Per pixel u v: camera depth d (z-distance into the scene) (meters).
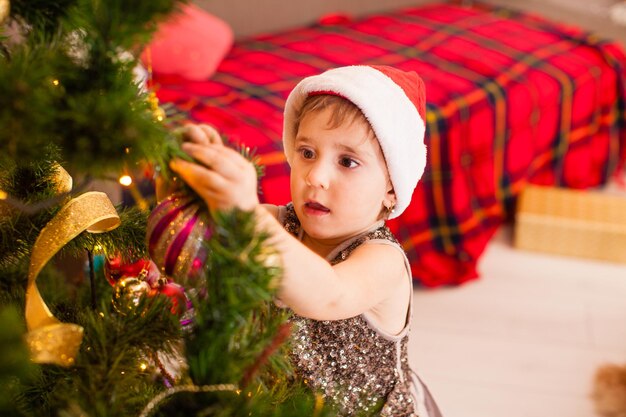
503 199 2.36
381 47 2.42
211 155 0.52
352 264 0.76
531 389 1.71
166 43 1.87
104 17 0.47
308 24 2.74
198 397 0.54
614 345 1.88
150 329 0.61
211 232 0.55
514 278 2.14
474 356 1.81
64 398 0.56
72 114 0.44
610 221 2.25
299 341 0.82
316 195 0.78
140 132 0.45
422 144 0.84
